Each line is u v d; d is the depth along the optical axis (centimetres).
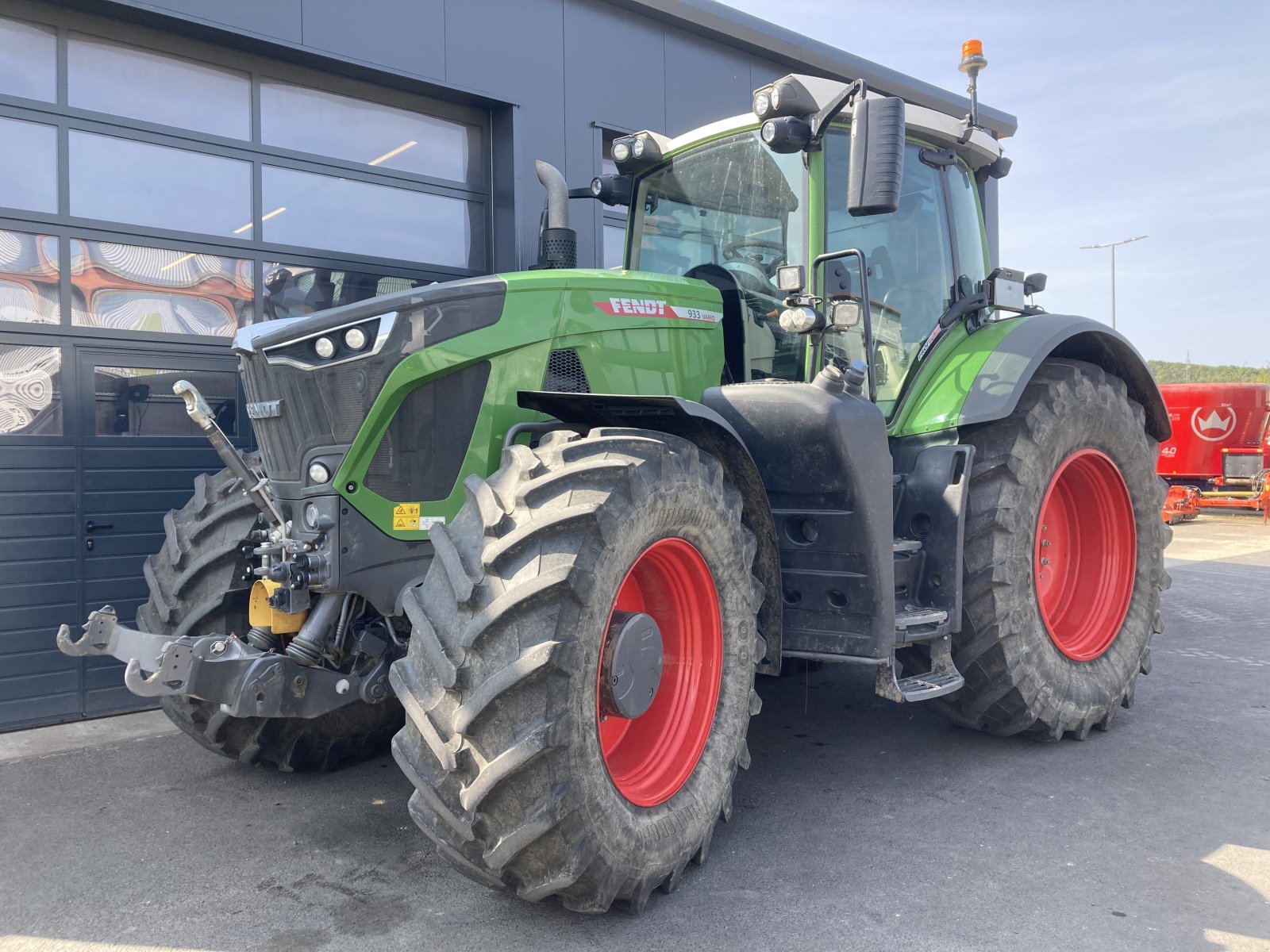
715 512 265
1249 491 1365
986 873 261
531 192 586
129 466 450
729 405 310
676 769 260
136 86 461
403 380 262
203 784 344
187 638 253
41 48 435
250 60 495
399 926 236
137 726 425
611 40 624
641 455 245
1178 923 233
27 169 430
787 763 355
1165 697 443
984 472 346
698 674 271
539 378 288
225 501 331
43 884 262
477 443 276
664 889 251
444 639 220
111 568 445
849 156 346
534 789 213
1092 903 243
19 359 424
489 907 246
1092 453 387
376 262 543
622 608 275
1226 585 779
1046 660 355
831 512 298
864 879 258
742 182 356
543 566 218
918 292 378
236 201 491
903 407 363
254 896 254
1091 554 413
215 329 484
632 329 311
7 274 425
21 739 405
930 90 838
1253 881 255
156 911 246
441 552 231
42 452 427
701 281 350
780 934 230
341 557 259
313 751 348
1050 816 301
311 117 520
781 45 709
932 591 333
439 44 543
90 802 326
